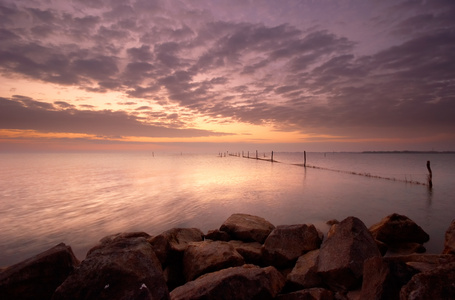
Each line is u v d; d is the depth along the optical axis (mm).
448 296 3551
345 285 6277
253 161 105625
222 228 12016
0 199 23969
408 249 10484
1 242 13055
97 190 28562
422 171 54156
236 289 5184
